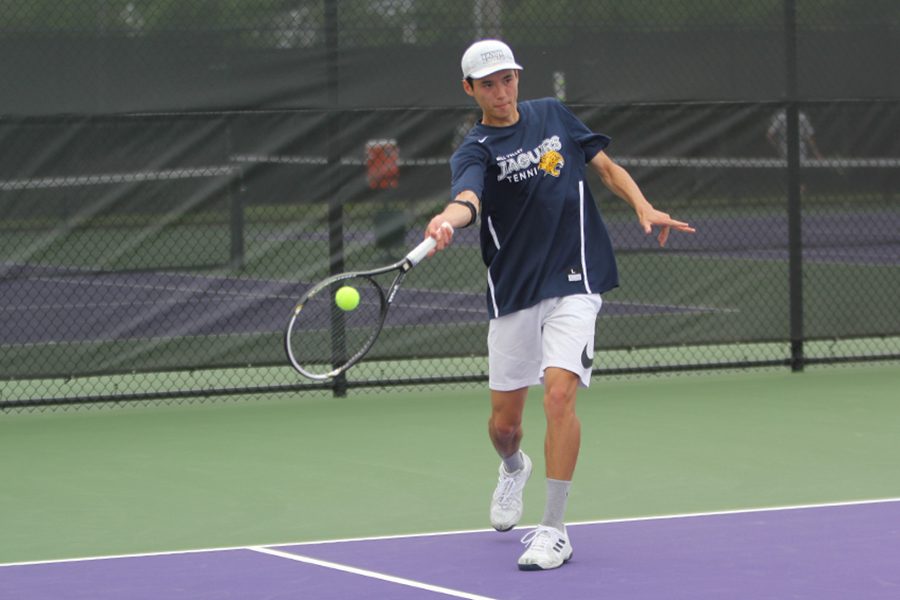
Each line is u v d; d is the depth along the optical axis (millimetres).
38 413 25656
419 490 19328
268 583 14445
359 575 14695
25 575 15055
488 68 15336
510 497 16453
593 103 26906
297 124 25625
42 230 24750
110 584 14586
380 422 24359
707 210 27578
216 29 25219
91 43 24766
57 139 24719
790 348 28656
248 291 25578
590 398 26359
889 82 28219
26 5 24453
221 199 25359
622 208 27344
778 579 14203
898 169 28359
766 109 27719
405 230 26156
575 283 15586
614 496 18703
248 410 25656
